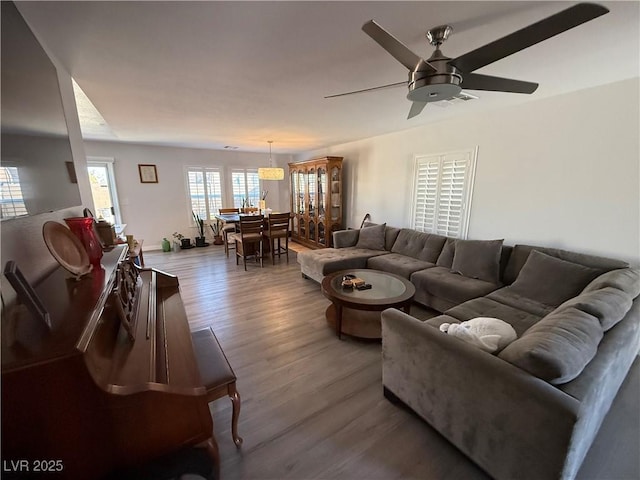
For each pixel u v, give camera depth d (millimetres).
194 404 1042
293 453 1463
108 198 5484
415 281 3123
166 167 5977
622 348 1409
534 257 2535
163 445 1006
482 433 1276
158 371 1192
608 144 2330
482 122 3182
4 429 760
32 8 1208
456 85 1450
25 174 997
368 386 1963
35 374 762
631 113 2195
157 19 1333
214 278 4289
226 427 1624
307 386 1960
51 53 1599
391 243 4234
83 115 3146
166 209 6105
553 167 2674
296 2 1219
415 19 1361
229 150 6656
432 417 1520
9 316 922
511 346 1298
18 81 985
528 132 2812
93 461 901
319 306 3279
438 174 3750
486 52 1296
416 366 1563
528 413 1091
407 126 3887
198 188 6426
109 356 1064
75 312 940
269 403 1803
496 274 2842
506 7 1264
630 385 1887
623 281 1857
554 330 1271
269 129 4043
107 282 1207
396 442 1528
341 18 1349
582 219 2533
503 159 3043
